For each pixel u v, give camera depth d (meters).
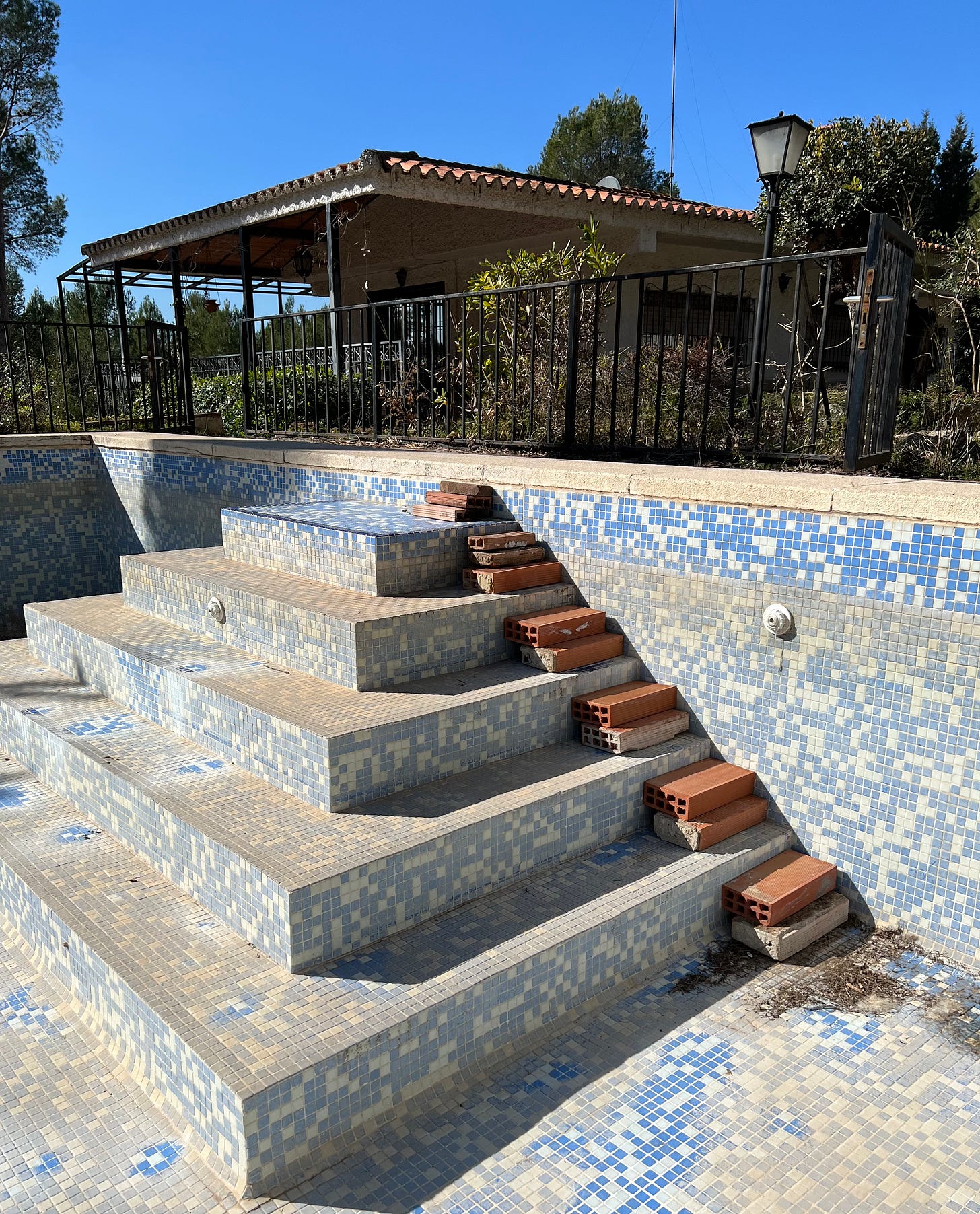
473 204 9.38
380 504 5.30
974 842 3.23
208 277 14.80
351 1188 2.30
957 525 3.11
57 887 3.20
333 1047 2.36
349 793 3.18
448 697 3.58
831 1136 2.52
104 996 2.79
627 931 3.15
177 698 3.92
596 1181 2.35
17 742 4.41
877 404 4.45
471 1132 2.50
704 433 4.75
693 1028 2.97
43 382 10.33
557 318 7.12
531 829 3.31
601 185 11.97
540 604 4.31
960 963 3.32
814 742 3.66
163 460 7.14
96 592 8.21
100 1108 2.55
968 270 7.17
